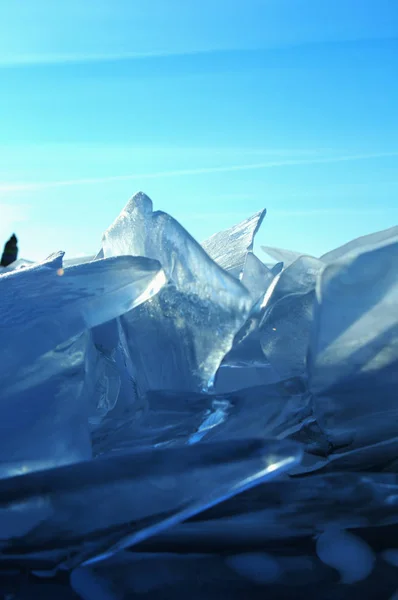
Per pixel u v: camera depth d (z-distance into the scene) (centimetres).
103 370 95
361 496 66
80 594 52
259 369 103
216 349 85
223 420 79
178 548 58
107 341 99
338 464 74
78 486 55
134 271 81
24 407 68
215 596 52
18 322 76
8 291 84
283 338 90
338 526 61
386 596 52
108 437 79
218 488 54
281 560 56
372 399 73
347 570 55
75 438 68
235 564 56
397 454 73
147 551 58
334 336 71
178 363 88
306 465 74
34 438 66
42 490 55
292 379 81
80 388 72
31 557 55
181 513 54
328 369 73
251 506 64
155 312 91
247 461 55
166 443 77
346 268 71
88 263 86
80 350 76
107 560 56
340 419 74
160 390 83
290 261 132
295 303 91
